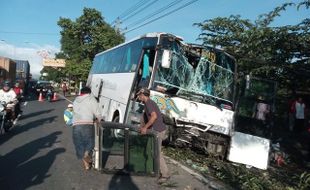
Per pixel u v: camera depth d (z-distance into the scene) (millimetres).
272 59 15484
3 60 32219
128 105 12211
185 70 11438
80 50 49406
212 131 11547
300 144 16500
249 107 12055
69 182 7906
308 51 14727
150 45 11766
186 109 11242
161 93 11031
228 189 8625
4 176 8070
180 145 12055
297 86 17281
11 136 13297
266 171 11820
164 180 8508
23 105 27828
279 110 18906
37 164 9297
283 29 14398
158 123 8672
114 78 15594
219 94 11719
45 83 42094
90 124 8766
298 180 11180
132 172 8609
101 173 8664
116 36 47688
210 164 11203
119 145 8719
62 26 50250
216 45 17531
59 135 14188
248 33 15203
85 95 8883
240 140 11695
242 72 15711
